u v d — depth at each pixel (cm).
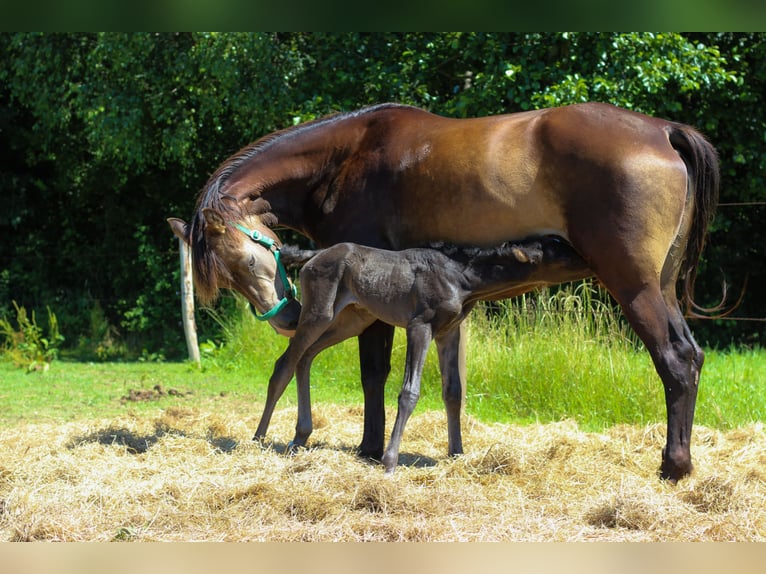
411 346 520
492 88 963
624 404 720
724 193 1159
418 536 425
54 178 1373
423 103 1046
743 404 728
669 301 529
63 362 1164
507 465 525
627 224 488
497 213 518
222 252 568
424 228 544
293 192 601
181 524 449
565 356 767
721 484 472
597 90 929
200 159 1304
